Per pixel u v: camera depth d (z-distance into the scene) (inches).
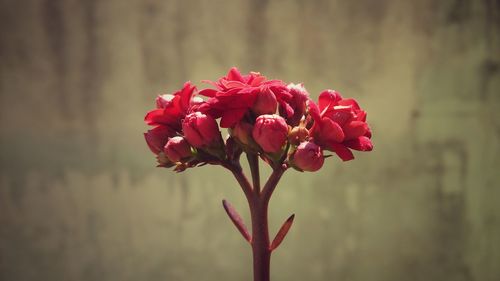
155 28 20.8
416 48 21.4
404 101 21.5
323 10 21.0
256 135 10.9
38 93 21.0
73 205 21.5
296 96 11.4
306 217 21.8
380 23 21.2
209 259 21.8
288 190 21.7
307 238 21.9
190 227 21.6
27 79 21.0
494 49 21.8
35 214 21.5
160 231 21.6
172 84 21.0
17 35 20.7
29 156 21.3
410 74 21.5
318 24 21.0
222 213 21.6
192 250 21.7
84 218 21.6
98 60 20.9
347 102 11.4
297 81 21.0
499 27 21.8
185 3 20.8
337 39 21.1
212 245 21.7
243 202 21.5
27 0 20.6
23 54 20.8
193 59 20.9
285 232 11.4
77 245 21.7
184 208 21.6
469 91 21.8
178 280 21.8
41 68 20.9
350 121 11.1
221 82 11.2
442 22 21.5
